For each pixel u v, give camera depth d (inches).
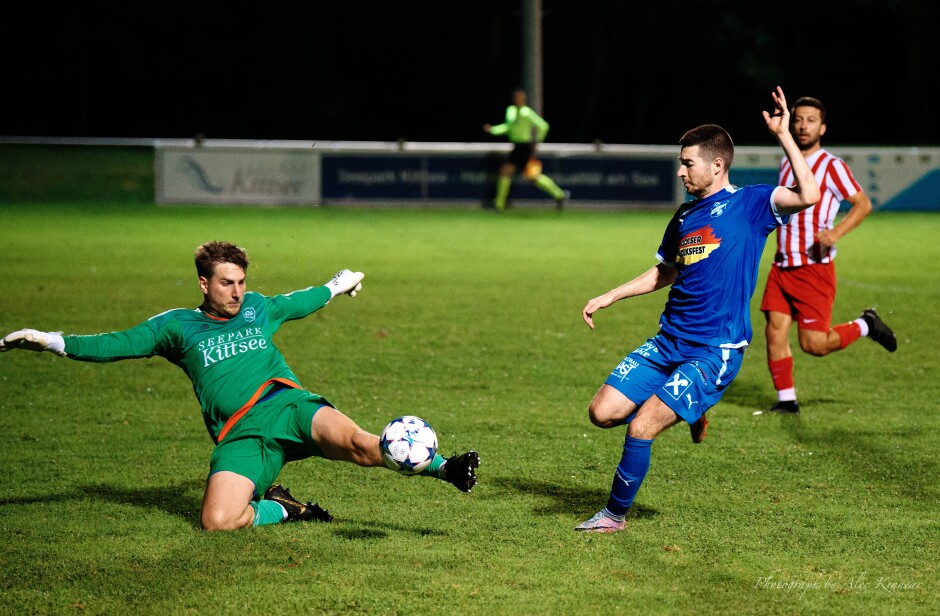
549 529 491.5
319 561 445.4
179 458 617.0
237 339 499.5
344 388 803.4
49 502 530.9
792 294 741.3
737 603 405.7
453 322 1091.9
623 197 2367.1
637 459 478.9
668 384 482.6
